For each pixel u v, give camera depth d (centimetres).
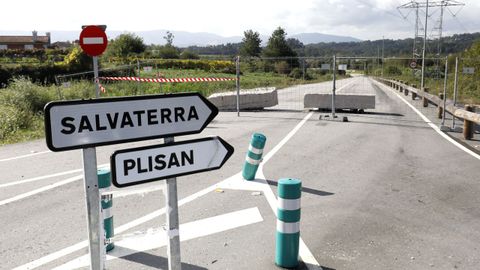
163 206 651
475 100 2447
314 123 1497
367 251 498
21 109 1573
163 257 485
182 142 288
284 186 445
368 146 1090
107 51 6156
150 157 276
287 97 2673
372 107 1798
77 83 2281
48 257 488
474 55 3662
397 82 3297
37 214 625
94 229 262
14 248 512
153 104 272
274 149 1054
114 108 258
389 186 750
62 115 241
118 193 349
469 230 560
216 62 4797
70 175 834
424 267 460
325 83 4419
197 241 526
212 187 741
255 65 4656
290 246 453
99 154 1008
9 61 4612
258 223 583
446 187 745
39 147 1130
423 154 999
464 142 1150
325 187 744
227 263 470
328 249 504
